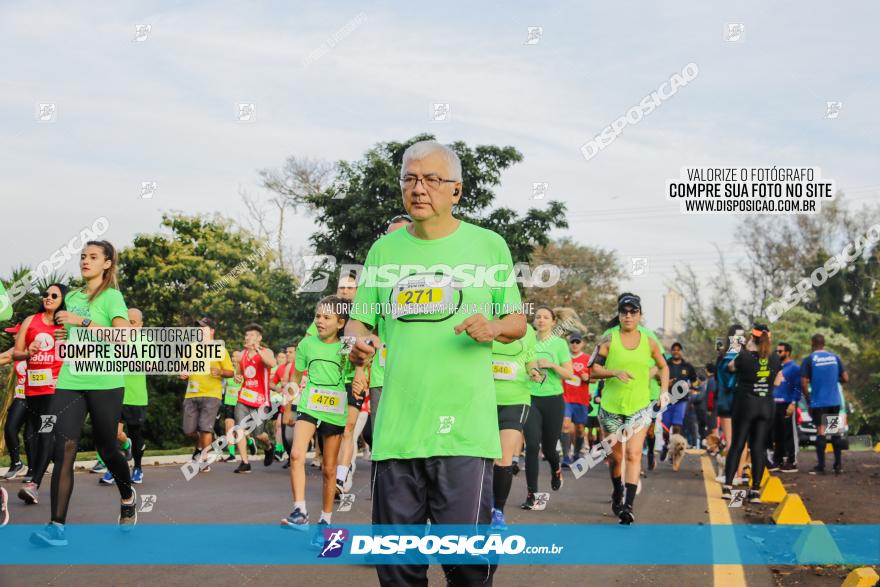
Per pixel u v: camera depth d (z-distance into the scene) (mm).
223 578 6133
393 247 4227
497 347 8094
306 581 6059
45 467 9328
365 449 16328
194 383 13609
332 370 7359
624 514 8625
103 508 9211
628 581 6180
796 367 15305
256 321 25562
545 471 14930
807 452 22125
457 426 3963
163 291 24734
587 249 44500
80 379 7156
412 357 4027
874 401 38375
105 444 7340
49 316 9219
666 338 41438
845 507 10297
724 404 13219
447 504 3943
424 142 4156
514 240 23312
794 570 6730
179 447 20641
